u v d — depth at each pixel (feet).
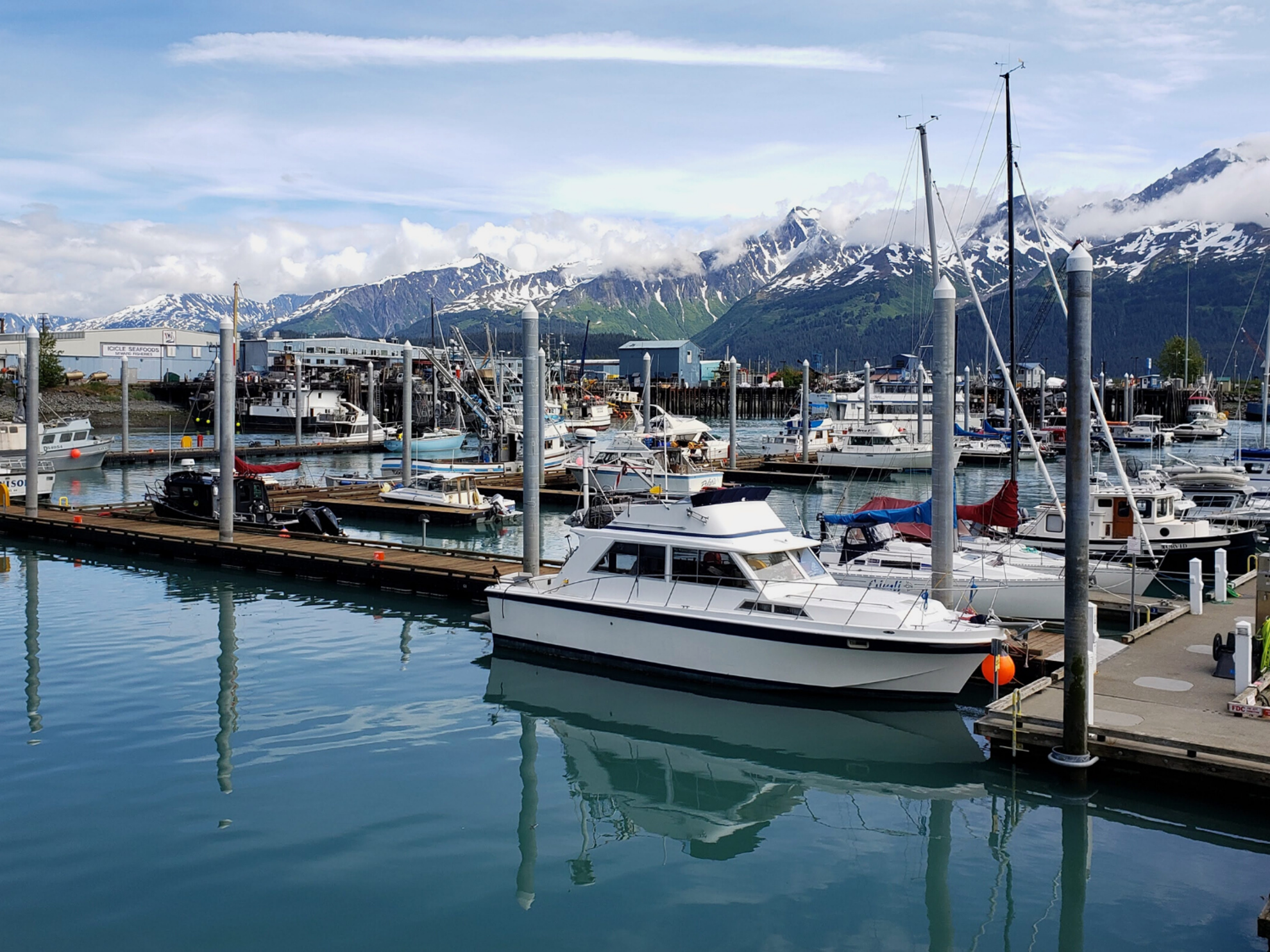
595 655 65.98
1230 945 33.35
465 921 34.32
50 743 50.83
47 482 152.05
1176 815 43.57
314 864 38.06
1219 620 68.18
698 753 51.98
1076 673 44.96
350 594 90.89
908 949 33.35
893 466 207.21
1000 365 92.89
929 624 57.26
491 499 154.40
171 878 36.73
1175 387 437.99
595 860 39.37
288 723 54.75
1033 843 41.24
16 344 392.47
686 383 558.56
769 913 35.58
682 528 63.87
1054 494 94.32
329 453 269.64
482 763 49.73
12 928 33.01
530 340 76.07
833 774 49.39
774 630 58.44
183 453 239.91
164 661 67.31
